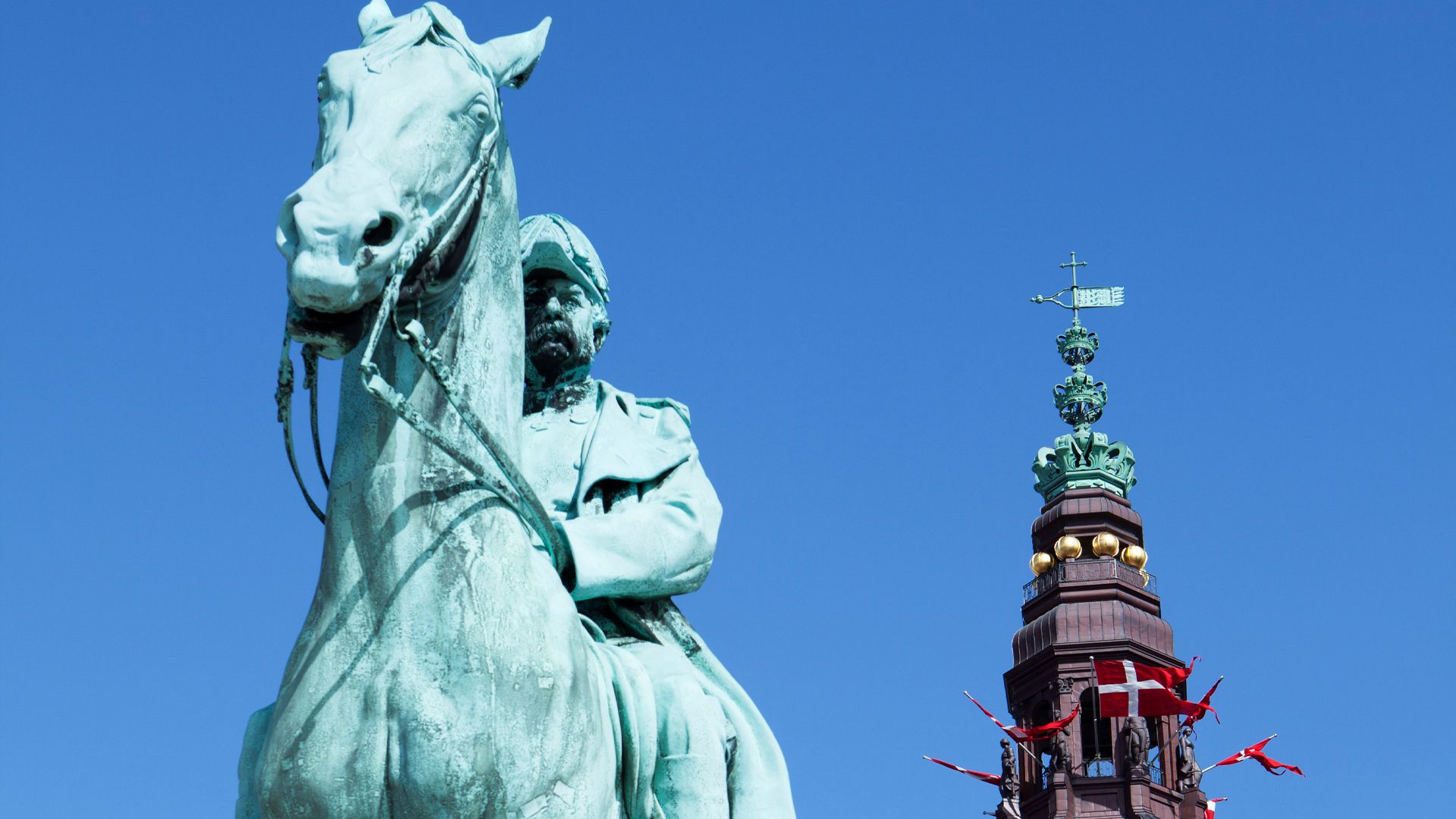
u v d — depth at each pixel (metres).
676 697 8.59
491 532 7.83
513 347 8.21
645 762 8.39
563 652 7.88
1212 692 82.12
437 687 7.60
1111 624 84.69
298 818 7.62
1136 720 81.94
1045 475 91.62
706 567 9.11
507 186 8.20
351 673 7.63
